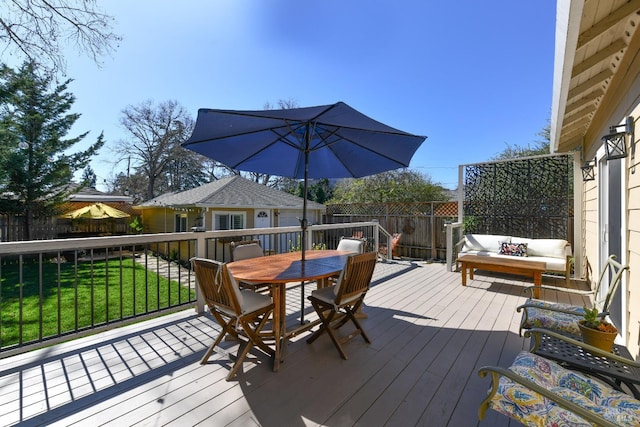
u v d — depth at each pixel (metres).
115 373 2.23
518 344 2.74
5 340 3.40
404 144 3.08
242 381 2.15
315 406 1.88
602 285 3.78
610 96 3.05
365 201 11.70
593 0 1.67
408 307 3.79
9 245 2.32
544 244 5.37
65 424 1.72
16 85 8.80
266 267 2.87
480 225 6.50
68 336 2.65
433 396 1.99
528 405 1.36
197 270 2.39
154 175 19.75
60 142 10.18
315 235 9.53
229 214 9.89
